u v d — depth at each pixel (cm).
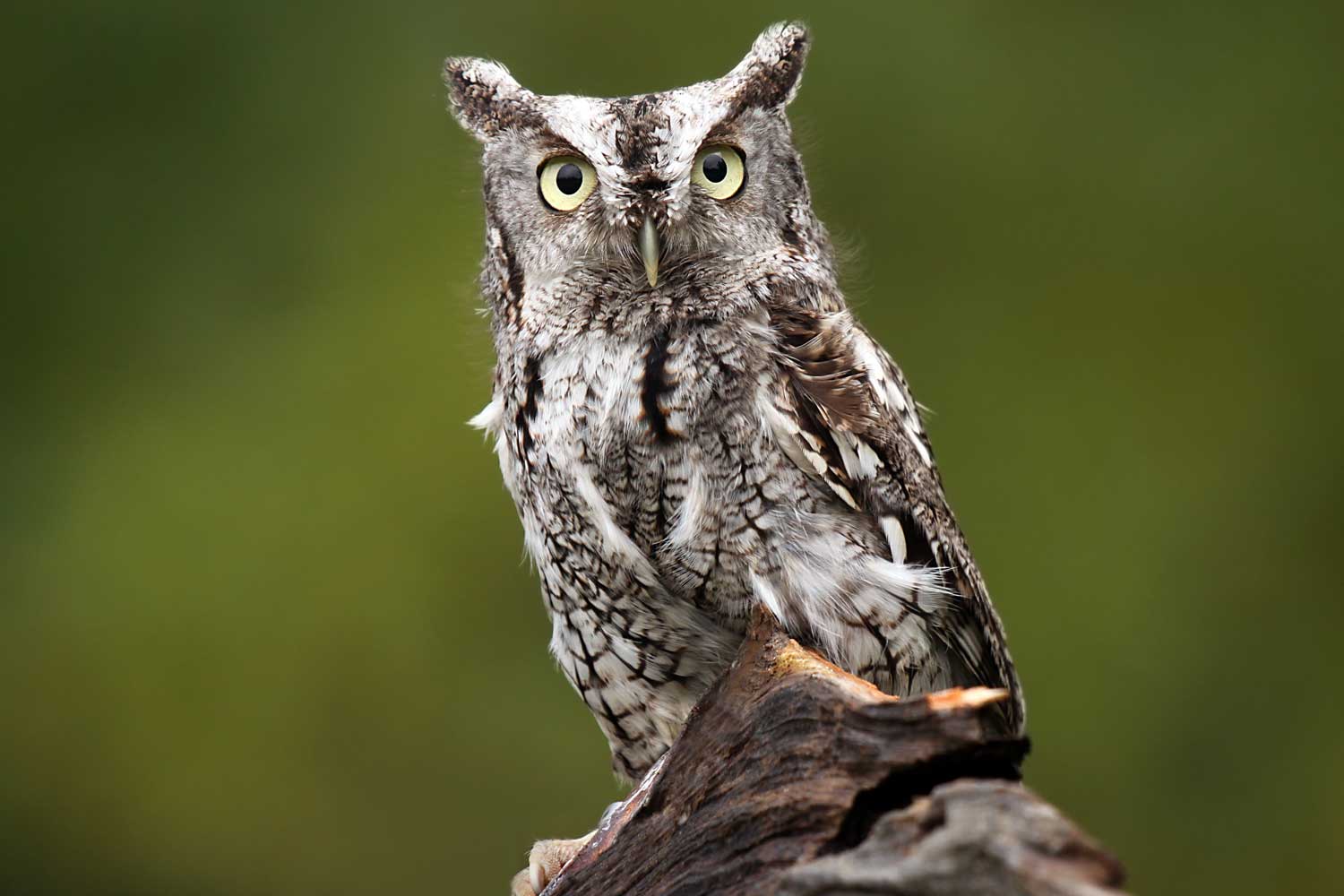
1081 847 400
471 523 1413
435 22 1616
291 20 1633
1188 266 1485
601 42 1559
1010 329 1485
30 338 1562
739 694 546
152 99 1636
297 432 1448
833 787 494
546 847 700
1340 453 1433
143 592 1416
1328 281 1473
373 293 1495
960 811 414
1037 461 1446
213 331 1533
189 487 1441
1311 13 1540
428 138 1577
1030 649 1403
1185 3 1563
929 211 1516
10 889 1416
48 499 1482
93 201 1602
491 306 784
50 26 1650
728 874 509
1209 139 1517
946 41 1552
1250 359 1462
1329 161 1502
